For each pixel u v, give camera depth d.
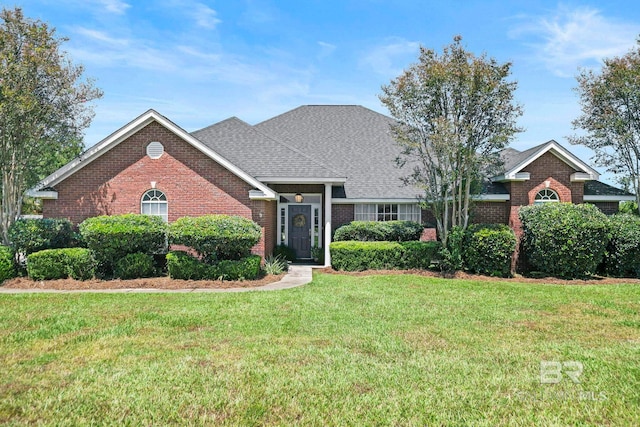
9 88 13.65
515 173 16.33
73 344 7.25
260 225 15.70
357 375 5.92
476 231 15.48
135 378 5.75
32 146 14.94
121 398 5.15
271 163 17.59
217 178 15.70
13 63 13.59
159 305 10.26
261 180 16.88
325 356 6.67
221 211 15.68
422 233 19.00
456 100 15.66
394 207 20.22
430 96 15.82
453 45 15.70
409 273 15.91
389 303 10.61
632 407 5.05
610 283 14.41
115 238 13.27
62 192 15.55
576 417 4.81
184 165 15.66
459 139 15.35
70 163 15.30
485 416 4.81
